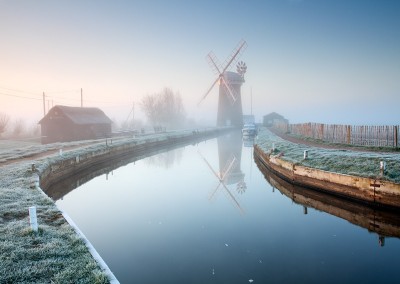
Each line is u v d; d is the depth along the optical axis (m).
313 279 9.08
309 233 13.13
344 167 18.59
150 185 23.86
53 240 8.75
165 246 11.83
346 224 14.35
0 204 12.32
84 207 17.84
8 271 6.98
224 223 14.60
